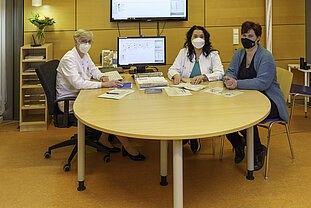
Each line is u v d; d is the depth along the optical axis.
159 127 1.96
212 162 3.31
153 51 3.83
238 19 5.08
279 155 3.43
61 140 4.06
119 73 3.95
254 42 3.08
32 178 2.98
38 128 4.47
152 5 4.84
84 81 3.14
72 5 4.83
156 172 3.10
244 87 2.96
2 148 3.77
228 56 5.12
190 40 3.65
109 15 4.88
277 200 2.54
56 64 3.51
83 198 2.62
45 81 3.14
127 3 4.80
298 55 5.36
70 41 4.88
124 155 3.50
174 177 1.97
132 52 3.80
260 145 3.13
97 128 2.00
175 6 4.88
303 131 4.21
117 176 3.01
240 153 3.23
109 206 2.49
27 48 4.33
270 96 3.03
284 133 4.14
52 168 3.21
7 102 4.93
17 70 4.88
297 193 2.64
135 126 1.98
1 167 3.23
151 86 3.10
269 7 4.97
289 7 5.23
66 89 3.32
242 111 2.27
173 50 5.02
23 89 4.48
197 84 3.21
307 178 2.90
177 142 1.93
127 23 4.92
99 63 4.93
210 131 1.88
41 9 4.79
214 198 2.59
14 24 4.78
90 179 2.95
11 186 2.82
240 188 2.74
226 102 2.52
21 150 3.71
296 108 5.33
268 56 3.03
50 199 2.60
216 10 5.03
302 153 3.48
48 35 4.85
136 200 2.58
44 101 4.59
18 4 4.75
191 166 3.21
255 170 3.05
